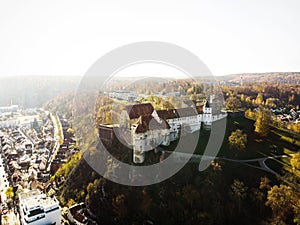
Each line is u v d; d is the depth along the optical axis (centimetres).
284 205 4031
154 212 4178
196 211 4109
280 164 4641
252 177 4447
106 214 4475
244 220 4119
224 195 4256
